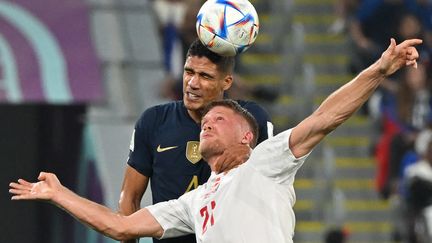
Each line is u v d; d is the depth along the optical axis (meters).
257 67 46.09
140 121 22.72
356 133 45.47
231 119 20.73
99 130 33.12
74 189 33.53
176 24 41.03
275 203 20.09
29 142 33.88
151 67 35.28
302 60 46.38
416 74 44.44
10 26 33.91
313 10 48.62
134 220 21.38
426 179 41.47
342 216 41.88
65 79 33.75
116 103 34.00
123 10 36.06
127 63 35.00
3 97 32.84
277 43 47.16
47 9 34.66
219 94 22.00
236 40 21.66
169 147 22.42
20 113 33.84
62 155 33.81
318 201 42.88
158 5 41.19
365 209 43.06
